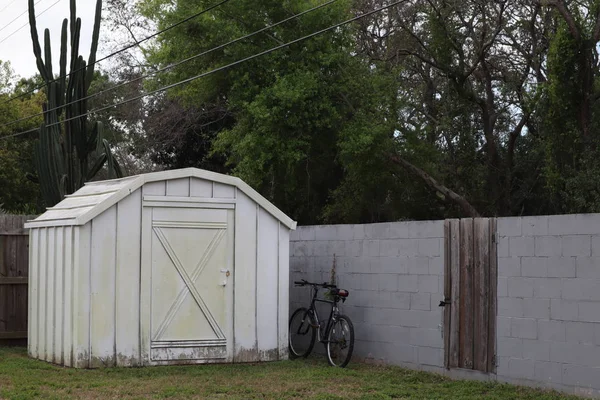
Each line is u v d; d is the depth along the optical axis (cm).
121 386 1035
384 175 2247
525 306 1012
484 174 2386
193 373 1155
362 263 1295
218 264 1277
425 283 1170
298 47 2081
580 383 938
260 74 2081
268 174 2244
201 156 3164
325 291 1370
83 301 1179
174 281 1243
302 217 2612
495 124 2491
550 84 1981
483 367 1065
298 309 1386
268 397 979
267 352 1302
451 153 2448
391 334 1227
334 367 1223
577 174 1903
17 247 1543
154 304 1227
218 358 1262
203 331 1256
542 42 2402
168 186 1248
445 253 1138
